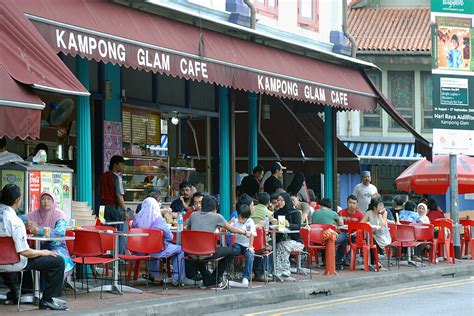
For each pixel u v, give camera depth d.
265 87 23.00
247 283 19.50
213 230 19.16
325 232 22.78
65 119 22.67
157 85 26.27
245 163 34.66
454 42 29.59
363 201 28.88
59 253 15.91
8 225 14.91
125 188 25.11
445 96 29.47
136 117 25.70
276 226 21.03
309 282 20.83
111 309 15.43
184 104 27.66
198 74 20.39
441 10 29.41
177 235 19.97
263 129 34.16
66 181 18.73
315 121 33.19
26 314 14.73
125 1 19.20
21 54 15.44
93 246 16.84
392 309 17.67
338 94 26.89
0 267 15.04
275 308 18.09
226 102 27.22
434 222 28.19
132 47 18.34
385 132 45.41
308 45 26.67
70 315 14.59
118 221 21.19
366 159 44.62
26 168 17.73
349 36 30.72
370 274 23.34
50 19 16.50
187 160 28.70
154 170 26.22
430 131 46.00
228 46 22.33
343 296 20.47
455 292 21.08
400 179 33.66
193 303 17.05
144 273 21.92
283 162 34.50
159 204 19.98
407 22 47.81
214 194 30.02
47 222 16.91
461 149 29.64
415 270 24.94
